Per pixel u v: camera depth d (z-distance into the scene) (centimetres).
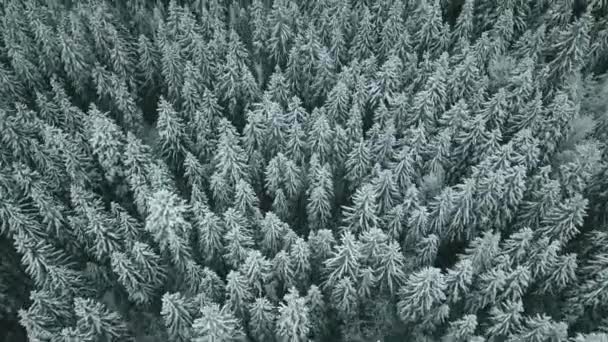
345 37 5284
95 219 3416
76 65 4762
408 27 5209
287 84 4831
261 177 4306
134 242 3591
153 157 4156
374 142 4256
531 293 3697
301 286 3553
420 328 3462
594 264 3534
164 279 3716
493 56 4878
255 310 3200
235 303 3269
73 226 3644
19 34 4881
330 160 4291
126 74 4941
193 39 4875
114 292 3822
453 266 3928
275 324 3356
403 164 3900
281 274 3403
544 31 4944
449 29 5253
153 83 5144
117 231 3625
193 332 3238
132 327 3741
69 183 4091
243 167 4022
